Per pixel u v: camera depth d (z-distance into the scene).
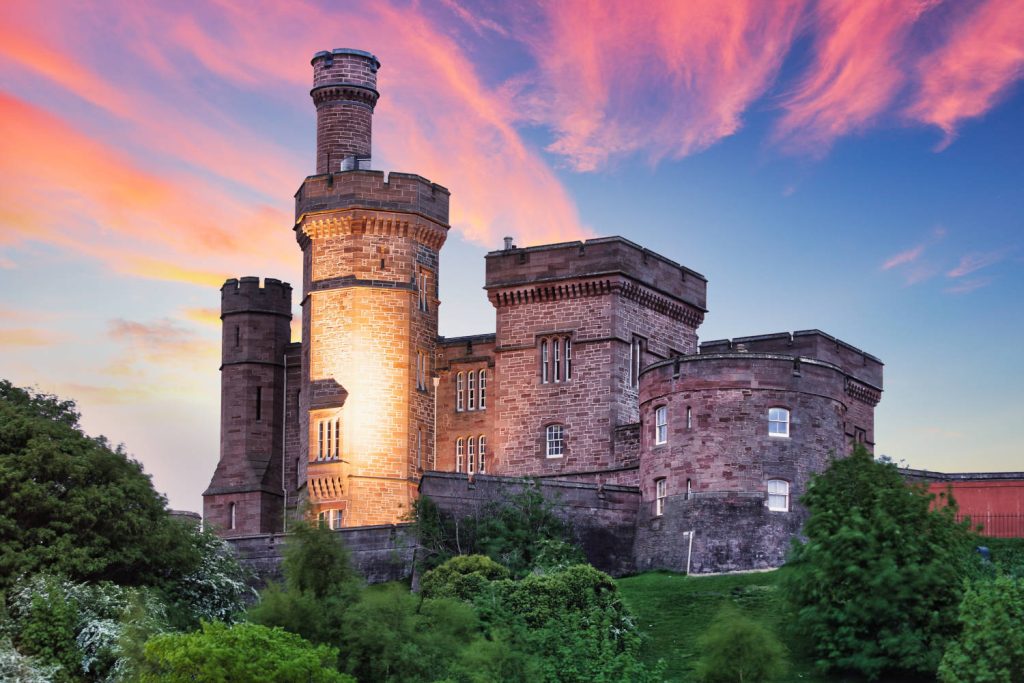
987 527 83.00
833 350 104.31
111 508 71.19
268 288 111.81
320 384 100.56
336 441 99.56
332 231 101.69
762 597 75.38
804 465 83.00
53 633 64.81
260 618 65.50
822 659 67.25
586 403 98.56
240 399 110.19
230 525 108.31
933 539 68.31
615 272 98.38
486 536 84.50
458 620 67.88
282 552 77.81
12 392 76.94
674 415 84.81
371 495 98.81
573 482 86.88
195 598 73.62
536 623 71.69
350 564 72.31
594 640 69.00
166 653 58.81
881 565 66.50
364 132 108.38
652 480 86.19
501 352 101.75
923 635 65.56
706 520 82.38
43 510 70.00
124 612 65.38
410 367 100.81
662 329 102.75
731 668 65.12
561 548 82.62
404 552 86.62
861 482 70.75
